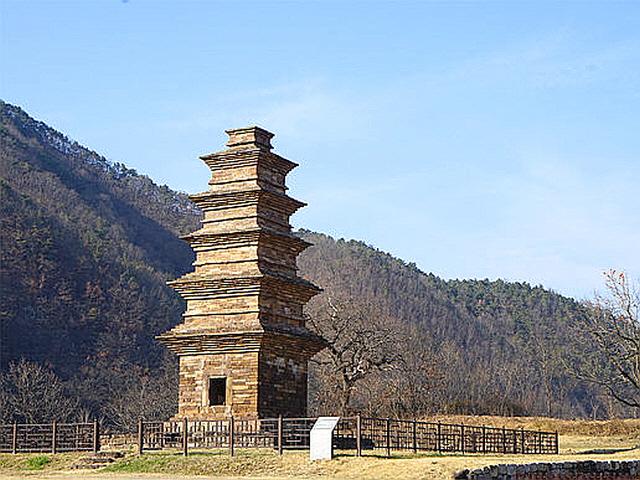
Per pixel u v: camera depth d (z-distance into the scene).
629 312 80.44
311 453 39.03
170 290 138.62
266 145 51.00
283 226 50.94
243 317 47.88
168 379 105.00
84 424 47.56
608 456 49.69
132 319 123.94
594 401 134.38
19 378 94.50
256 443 44.62
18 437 49.34
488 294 186.38
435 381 97.88
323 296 114.38
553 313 179.38
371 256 176.62
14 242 121.38
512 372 133.38
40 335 113.25
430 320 156.12
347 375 86.19
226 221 49.69
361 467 37.53
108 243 141.50
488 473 36.22
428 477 35.38
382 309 111.94
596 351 120.50
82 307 121.00
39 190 151.50
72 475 40.47
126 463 41.78
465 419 83.06
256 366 46.88
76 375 109.31
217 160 50.47
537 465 38.47
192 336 47.88
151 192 196.25
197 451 43.19
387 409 91.00
